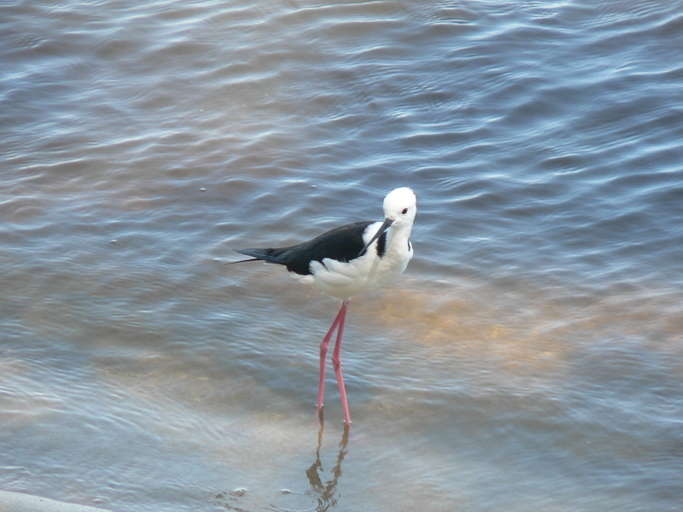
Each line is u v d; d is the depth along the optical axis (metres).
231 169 14.22
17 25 18.25
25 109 15.90
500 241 12.48
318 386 9.93
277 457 8.81
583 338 10.51
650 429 9.07
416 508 8.14
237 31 18.00
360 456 8.85
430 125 15.24
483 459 8.79
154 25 18.28
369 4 18.53
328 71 16.73
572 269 11.88
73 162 14.44
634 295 11.27
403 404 9.57
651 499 8.22
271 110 15.84
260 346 10.49
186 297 11.38
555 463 8.70
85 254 12.23
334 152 14.66
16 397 9.45
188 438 9.02
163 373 10.00
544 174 13.89
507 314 11.02
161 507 8.02
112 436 8.96
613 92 15.57
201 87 16.52
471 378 9.91
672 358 10.07
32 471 8.41
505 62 16.62
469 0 18.64
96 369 10.02
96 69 17.16
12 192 13.62
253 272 11.92
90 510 7.68
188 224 12.97
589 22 17.75
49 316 10.91
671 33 17.08
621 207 13.05
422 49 17.20
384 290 11.50
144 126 15.49
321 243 9.21
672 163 13.88
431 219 12.97
